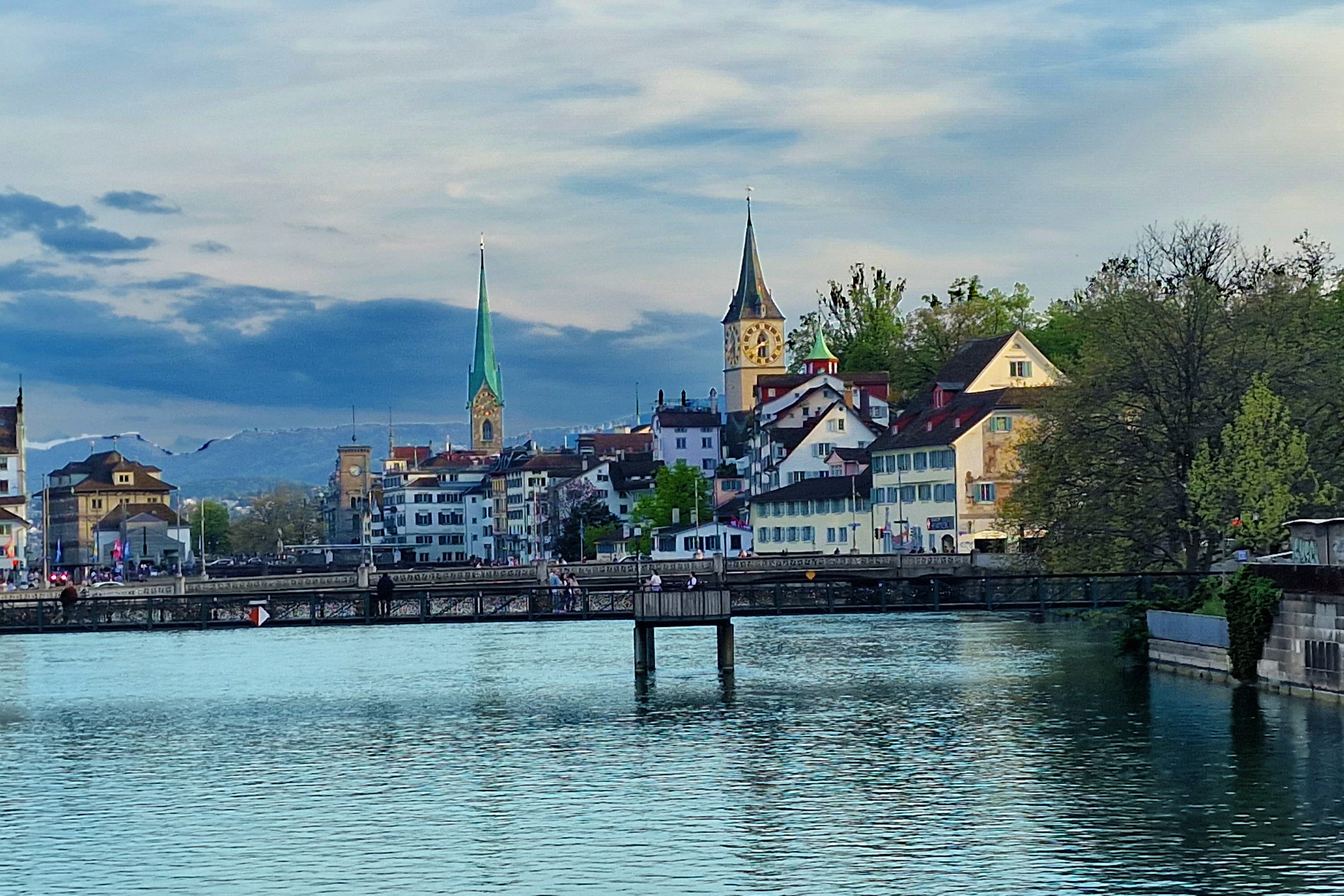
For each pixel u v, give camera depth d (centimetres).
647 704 8325
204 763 6819
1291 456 9256
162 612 9144
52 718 8269
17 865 5128
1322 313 10831
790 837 5278
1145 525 9769
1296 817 5359
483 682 9594
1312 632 7406
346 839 5375
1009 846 5112
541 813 5703
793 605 9506
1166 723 7062
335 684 9644
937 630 12519
